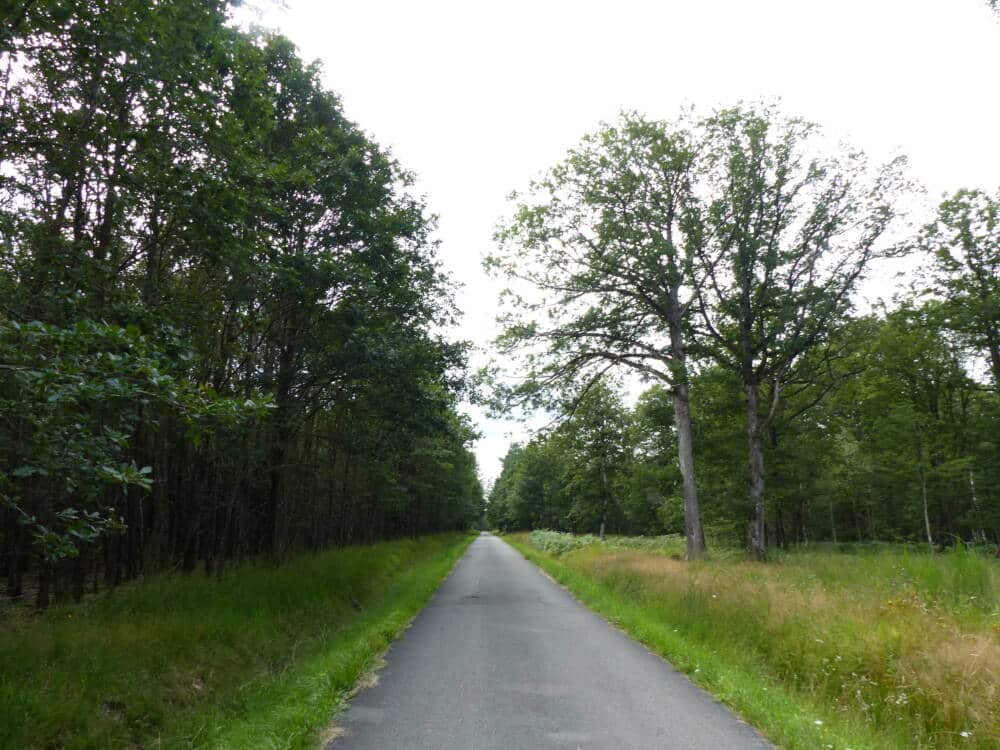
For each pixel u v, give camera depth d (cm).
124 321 722
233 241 863
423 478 3603
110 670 594
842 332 1984
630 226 1934
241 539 1739
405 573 2172
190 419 514
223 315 1226
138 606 867
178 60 770
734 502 2222
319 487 2358
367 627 1053
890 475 2972
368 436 1605
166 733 547
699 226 1917
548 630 1084
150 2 711
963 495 3105
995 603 893
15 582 1060
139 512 1186
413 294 1541
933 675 571
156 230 952
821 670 677
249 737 506
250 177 877
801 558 1730
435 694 660
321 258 1259
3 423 507
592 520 5322
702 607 1031
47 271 696
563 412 2130
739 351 2097
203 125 823
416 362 1485
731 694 637
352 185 1462
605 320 2031
